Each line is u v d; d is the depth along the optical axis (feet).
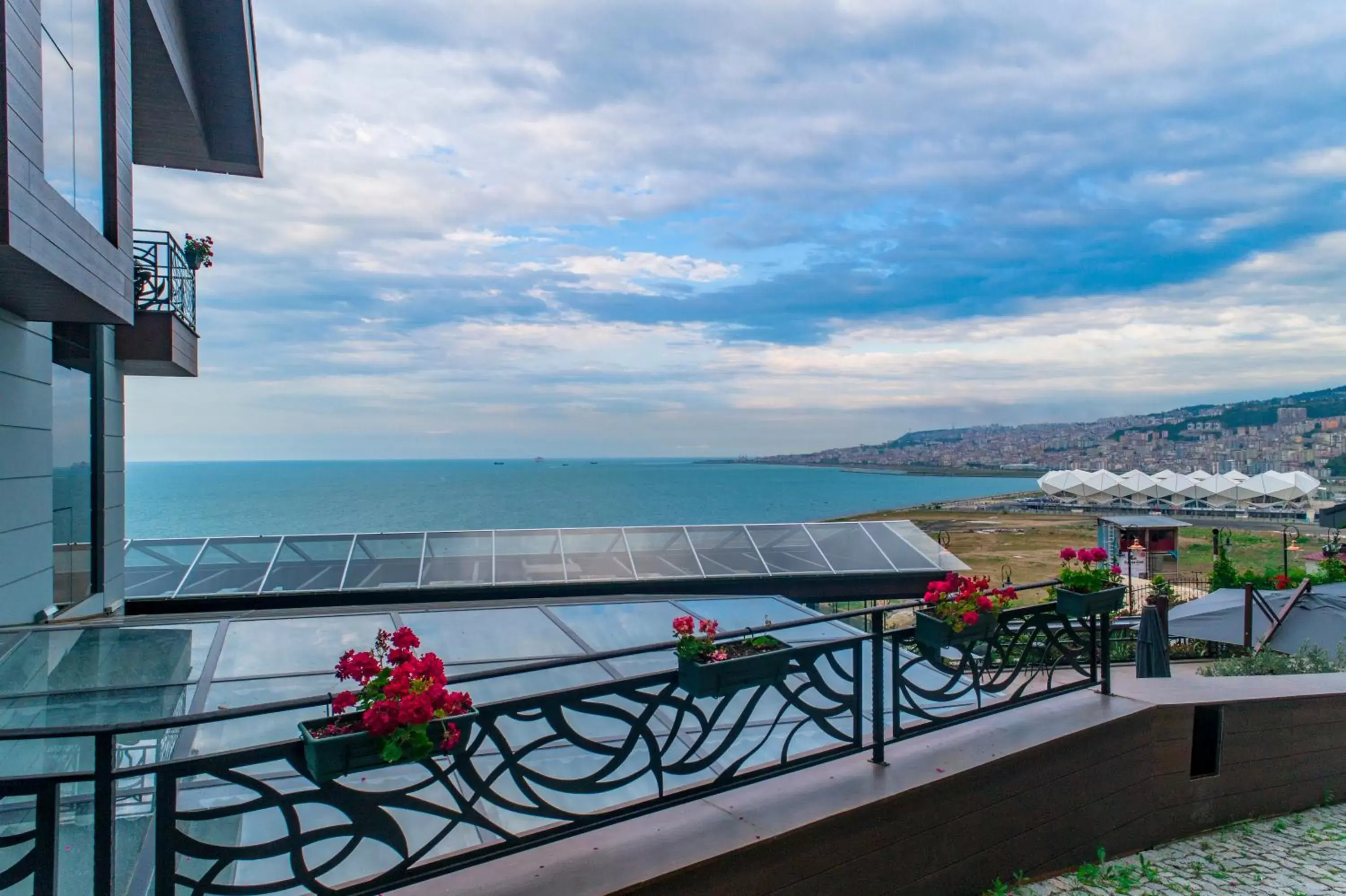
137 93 36.91
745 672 11.28
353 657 8.85
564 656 19.84
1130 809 15.12
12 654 18.75
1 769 12.47
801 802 11.36
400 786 12.69
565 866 9.61
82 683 16.51
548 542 45.55
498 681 17.84
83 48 23.34
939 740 13.80
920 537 49.88
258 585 38.01
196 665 17.98
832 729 12.73
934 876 12.20
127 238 26.53
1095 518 190.70
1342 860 14.70
